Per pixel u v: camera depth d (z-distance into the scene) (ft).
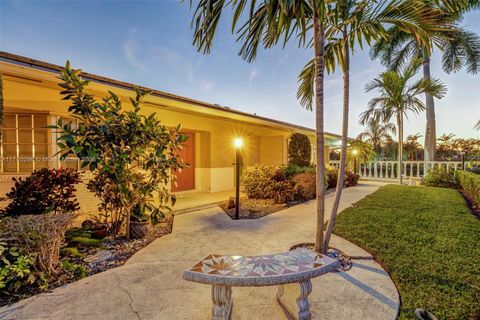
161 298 7.55
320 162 9.84
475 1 30.50
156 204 21.84
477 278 7.97
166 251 11.32
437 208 17.89
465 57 35.53
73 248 10.14
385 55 40.27
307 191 23.82
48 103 16.07
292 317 6.56
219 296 5.98
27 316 6.70
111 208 13.56
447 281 7.86
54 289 8.05
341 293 7.62
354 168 40.83
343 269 9.20
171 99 18.21
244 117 25.80
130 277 8.86
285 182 23.67
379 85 33.42
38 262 8.69
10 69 11.43
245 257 6.89
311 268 6.19
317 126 9.78
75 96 11.57
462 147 56.85
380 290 7.71
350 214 16.76
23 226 8.29
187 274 6.03
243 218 17.28
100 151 10.84
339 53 11.70
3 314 6.79
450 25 10.68
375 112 35.24
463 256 9.62
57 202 11.91
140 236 13.24
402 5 9.39
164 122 23.11
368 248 10.86
